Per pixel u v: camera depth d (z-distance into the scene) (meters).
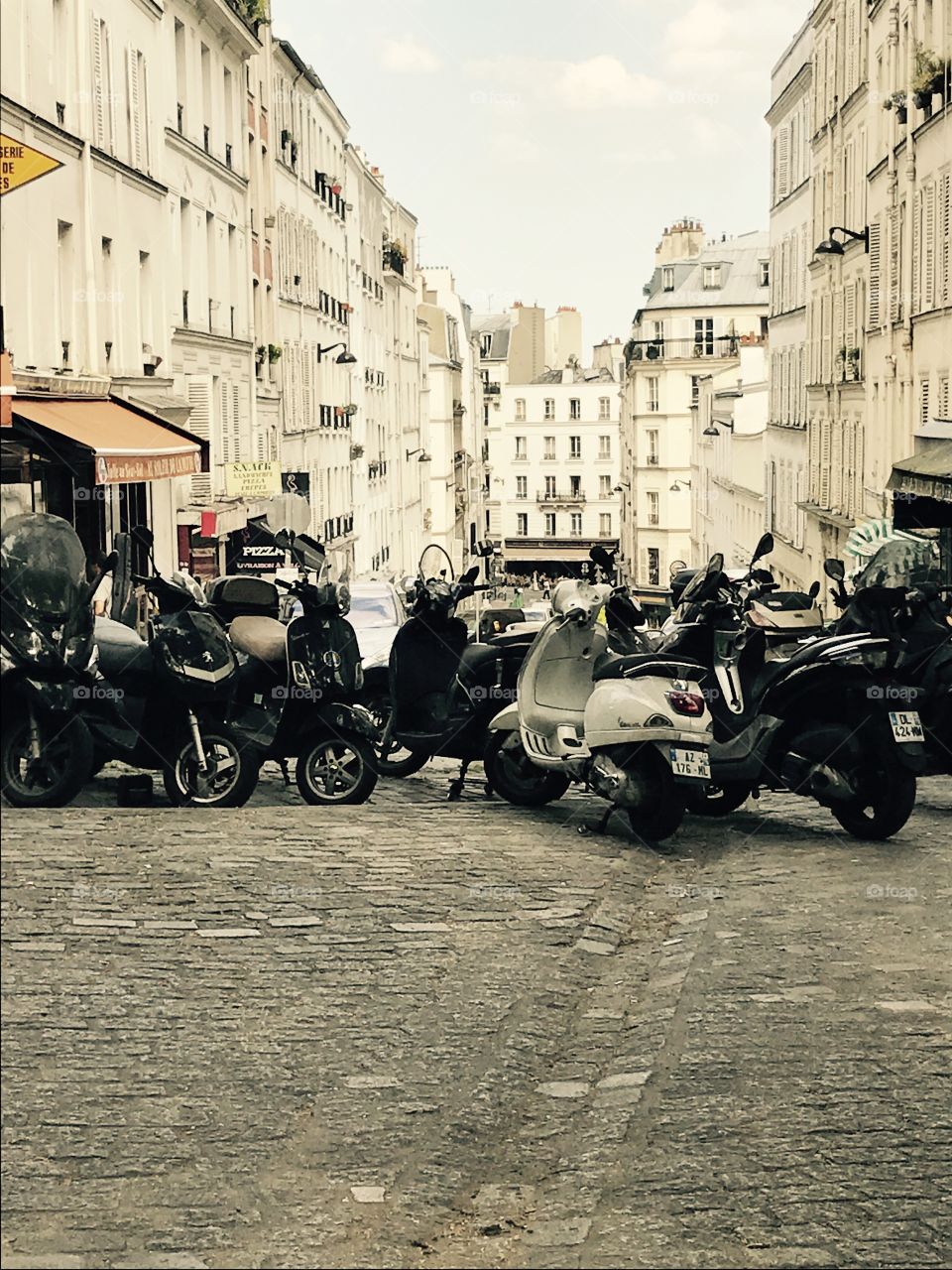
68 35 28.84
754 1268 5.53
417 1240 5.78
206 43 41.81
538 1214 6.02
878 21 42.66
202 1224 5.77
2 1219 5.73
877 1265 5.54
